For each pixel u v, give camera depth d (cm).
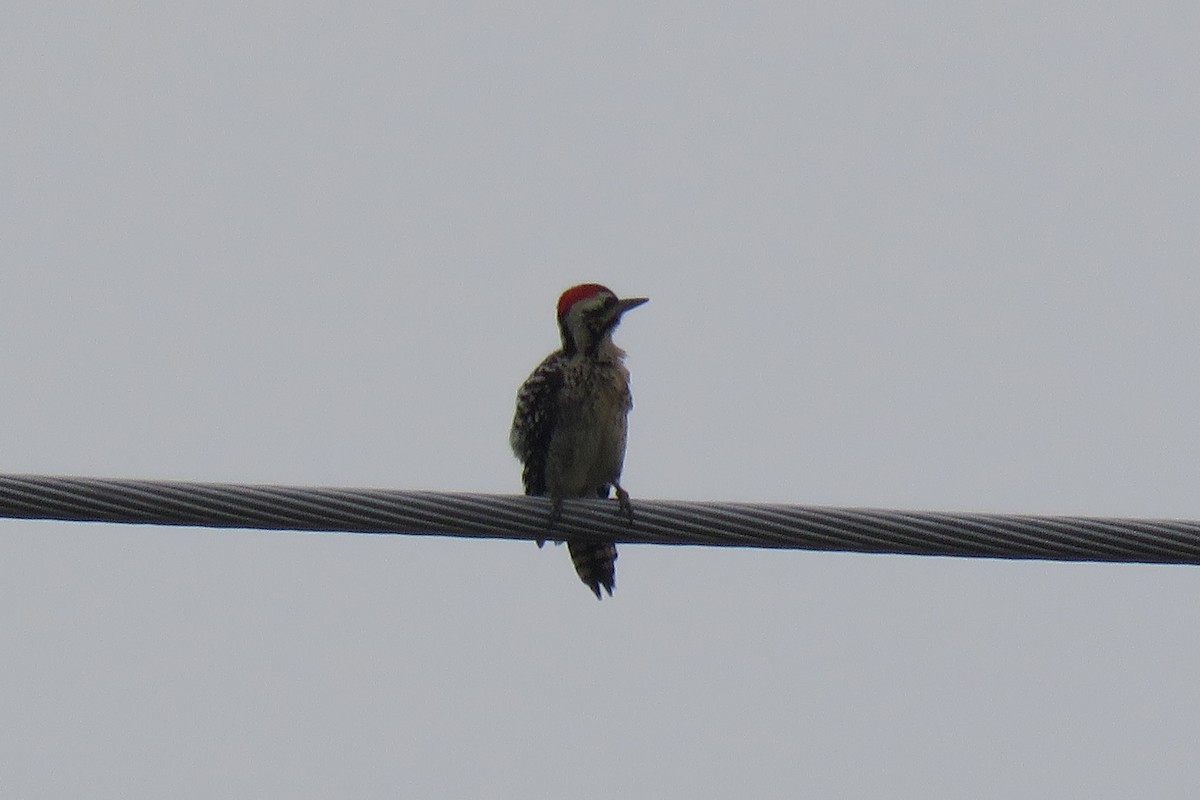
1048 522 1170
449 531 1205
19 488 1121
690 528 1209
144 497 1136
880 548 1188
